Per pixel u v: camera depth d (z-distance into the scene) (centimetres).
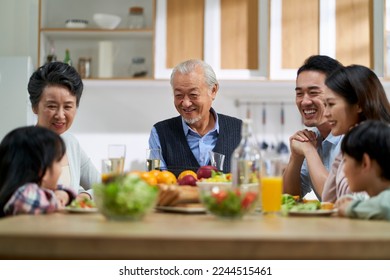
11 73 475
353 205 202
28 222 175
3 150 216
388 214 191
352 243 142
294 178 333
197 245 141
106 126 535
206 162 361
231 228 161
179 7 482
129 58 520
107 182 190
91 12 521
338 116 268
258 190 202
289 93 534
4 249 143
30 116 483
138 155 534
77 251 142
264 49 477
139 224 172
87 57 518
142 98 537
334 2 474
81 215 205
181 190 224
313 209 218
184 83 347
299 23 474
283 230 157
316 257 142
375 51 470
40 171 216
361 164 212
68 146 320
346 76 266
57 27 517
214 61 478
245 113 538
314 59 336
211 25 480
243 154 218
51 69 310
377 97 264
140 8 504
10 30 515
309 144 324
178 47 480
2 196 211
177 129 369
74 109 315
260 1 479
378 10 471
